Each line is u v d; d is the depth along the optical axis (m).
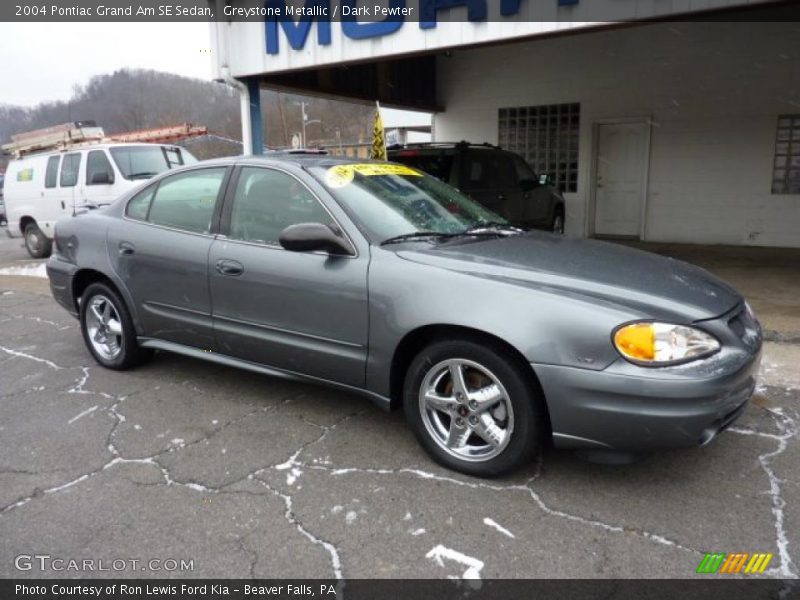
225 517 2.92
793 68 10.20
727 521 2.79
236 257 3.86
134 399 4.33
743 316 3.23
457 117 13.56
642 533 2.72
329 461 3.41
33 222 12.20
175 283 4.20
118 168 10.55
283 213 3.78
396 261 3.30
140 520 2.91
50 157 11.59
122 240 4.52
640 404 2.71
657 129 11.46
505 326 2.91
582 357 2.79
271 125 33.72
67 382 4.70
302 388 4.47
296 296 3.60
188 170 4.32
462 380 3.15
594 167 12.23
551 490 3.07
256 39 8.21
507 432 3.04
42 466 3.43
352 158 4.32
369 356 3.38
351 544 2.70
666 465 3.28
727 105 10.80
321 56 7.73
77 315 5.08
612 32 11.55
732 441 3.53
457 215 4.00
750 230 10.97
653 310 2.84
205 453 3.53
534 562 2.56
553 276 3.07
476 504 2.96
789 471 3.20
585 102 12.05
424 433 3.32
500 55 12.78
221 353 4.14
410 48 7.08
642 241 11.83
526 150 12.88
